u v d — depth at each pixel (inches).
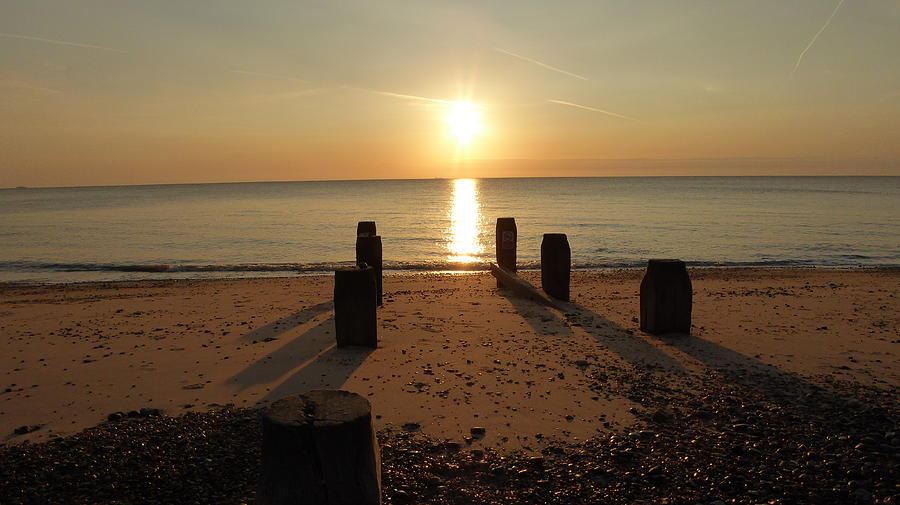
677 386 243.9
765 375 256.7
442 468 172.9
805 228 1269.7
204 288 560.7
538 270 732.7
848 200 2485.2
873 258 842.2
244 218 1846.7
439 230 1419.8
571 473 169.6
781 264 791.7
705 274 647.1
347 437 113.9
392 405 224.2
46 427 206.4
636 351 298.0
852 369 264.2
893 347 301.0
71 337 345.4
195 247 1069.8
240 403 227.8
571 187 5674.2
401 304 435.8
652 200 2741.1
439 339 324.5
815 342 312.8
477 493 158.9
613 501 154.3
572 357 287.6
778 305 420.5
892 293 473.4
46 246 1107.3
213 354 300.2
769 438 190.2
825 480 162.9
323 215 1998.0
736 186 5157.5
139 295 520.4
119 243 1146.0
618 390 239.8
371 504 115.8
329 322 374.6
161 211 2324.1
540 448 186.5
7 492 157.0
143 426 203.8
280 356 293.6
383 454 181.8
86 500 153.5
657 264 329.7
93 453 181.2
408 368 270.2
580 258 868.0
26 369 279.1
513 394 235.9
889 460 173.3
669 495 156.6
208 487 160.2
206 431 198.2
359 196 4114.2
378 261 426.6
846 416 207.6
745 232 1211.2
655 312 329.1
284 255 954.7
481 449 185.8
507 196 3772.1
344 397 128.3
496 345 311.0
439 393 237.0
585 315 387.9
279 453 113.1
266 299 475.8
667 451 182.5
